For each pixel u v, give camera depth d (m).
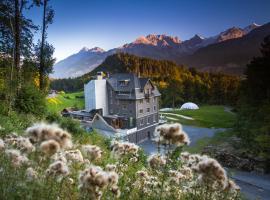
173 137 4.04
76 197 3.97
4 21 28.38
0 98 23.00
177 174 5.28
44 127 3.61
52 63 31.61
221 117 79.31
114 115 55.59
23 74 29.72
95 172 3.37
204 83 124.44
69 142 3.68
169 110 98.19
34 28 30.89
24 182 3.72
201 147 41.03
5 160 4.06
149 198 4.86
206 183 3.90
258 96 42.19
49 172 3.78
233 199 4.89
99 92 56.59
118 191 4.11
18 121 17.55
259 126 36.34
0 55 27.89
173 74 152.12
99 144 16.02
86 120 53.88
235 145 40.38
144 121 54.78
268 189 23.53
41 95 24.20
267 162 31.45
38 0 29.83
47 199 3.56
